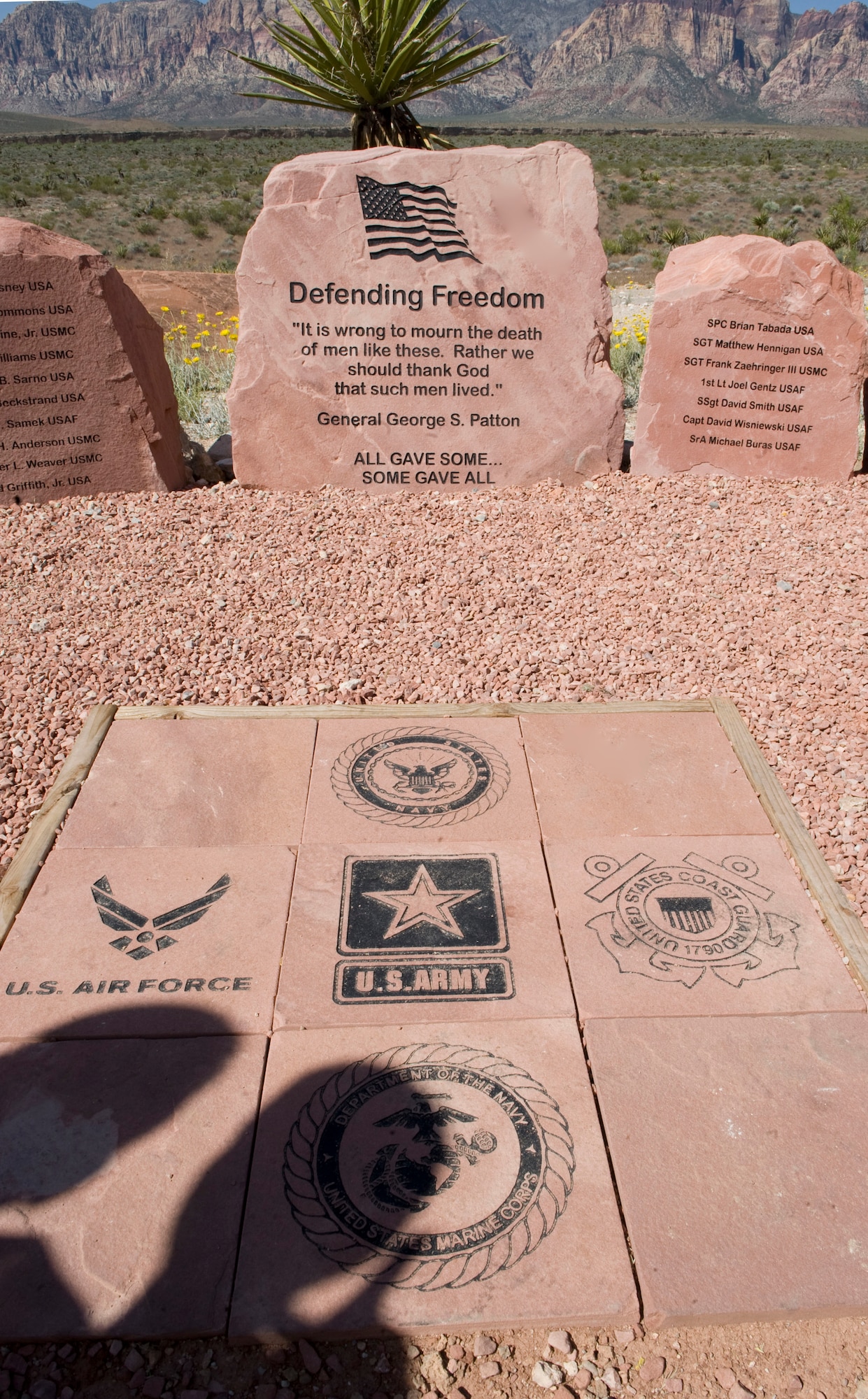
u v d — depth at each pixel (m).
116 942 2.74
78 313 5.43
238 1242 2.00
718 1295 1.92
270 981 2.61
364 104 7.41
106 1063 2.38
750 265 5.79
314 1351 1.88
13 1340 1.87
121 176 40.97
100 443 5.74
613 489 6.02
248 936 2.76
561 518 5.62
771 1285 1.94
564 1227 2.03
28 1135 2.21
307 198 5.46
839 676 4.10
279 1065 2.37
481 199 5.50
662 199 33.47
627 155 50.03
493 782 3.44
